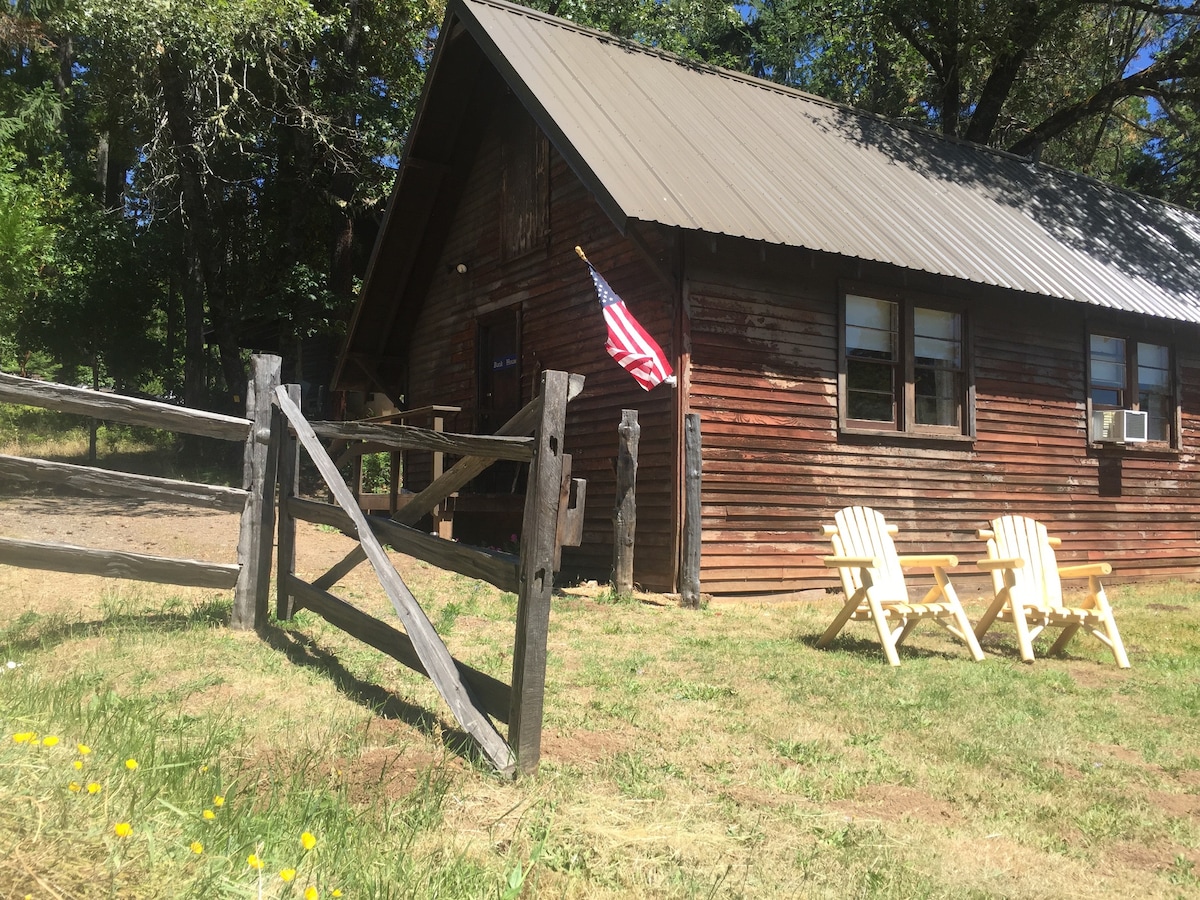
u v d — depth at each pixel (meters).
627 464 8.66
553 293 11.35
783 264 9.89
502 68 10.64
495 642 6.19
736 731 4.60
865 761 4.25
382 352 15.02
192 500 5.74
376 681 4.91
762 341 9.70
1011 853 3.36
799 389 9.91
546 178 11.61
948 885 3.02
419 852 2.94
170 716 4.11
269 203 20.70
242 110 17.33
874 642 7.27
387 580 4.52
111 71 16.95
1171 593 11.39
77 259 19.39
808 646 6.91
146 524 10.74
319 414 21.44
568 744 4.21
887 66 25.62
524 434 4.19
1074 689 5.86
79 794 2.67
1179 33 20.75
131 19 15.50
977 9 18.98
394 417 11.69
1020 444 11.58
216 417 5.84
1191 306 12.63
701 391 9.27
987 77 23.52
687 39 26.31
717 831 3.36
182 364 26.66
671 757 4.14
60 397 5.28
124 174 27.47
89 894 2.15
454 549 4.35
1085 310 11.95
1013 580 6.86
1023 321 11.73
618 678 5.53
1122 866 3.30
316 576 8.17
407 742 3.97
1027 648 6.70
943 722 4.95
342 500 5.04
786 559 9.69
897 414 10.70
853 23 22.66
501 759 3.73
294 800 3.10
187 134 17.55
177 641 5.44
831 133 12.73
